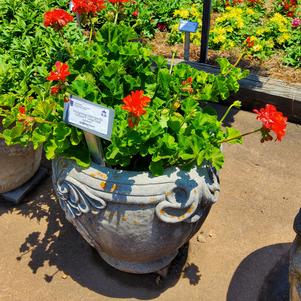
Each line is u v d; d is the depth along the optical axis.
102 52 2.44
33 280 2.57
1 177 2.87
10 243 2.78
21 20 3.12
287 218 3.01
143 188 1.98
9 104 2.36
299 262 1.82
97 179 2.02
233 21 4.91
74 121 1.93
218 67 4.24
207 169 2.14
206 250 2.76
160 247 2.21
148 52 2.49
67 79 2.37
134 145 1.99
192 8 5.04
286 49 4.65
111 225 2.10
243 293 2.52
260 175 3.38
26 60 2.85
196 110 2.30
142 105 1.79
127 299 2.48
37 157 3.04
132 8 4.83
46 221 2.93
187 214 2.05
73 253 2.72
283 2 5.47
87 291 2.52
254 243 2.81
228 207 3.08
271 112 1.86
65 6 4.52
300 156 3.58
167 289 2.54
